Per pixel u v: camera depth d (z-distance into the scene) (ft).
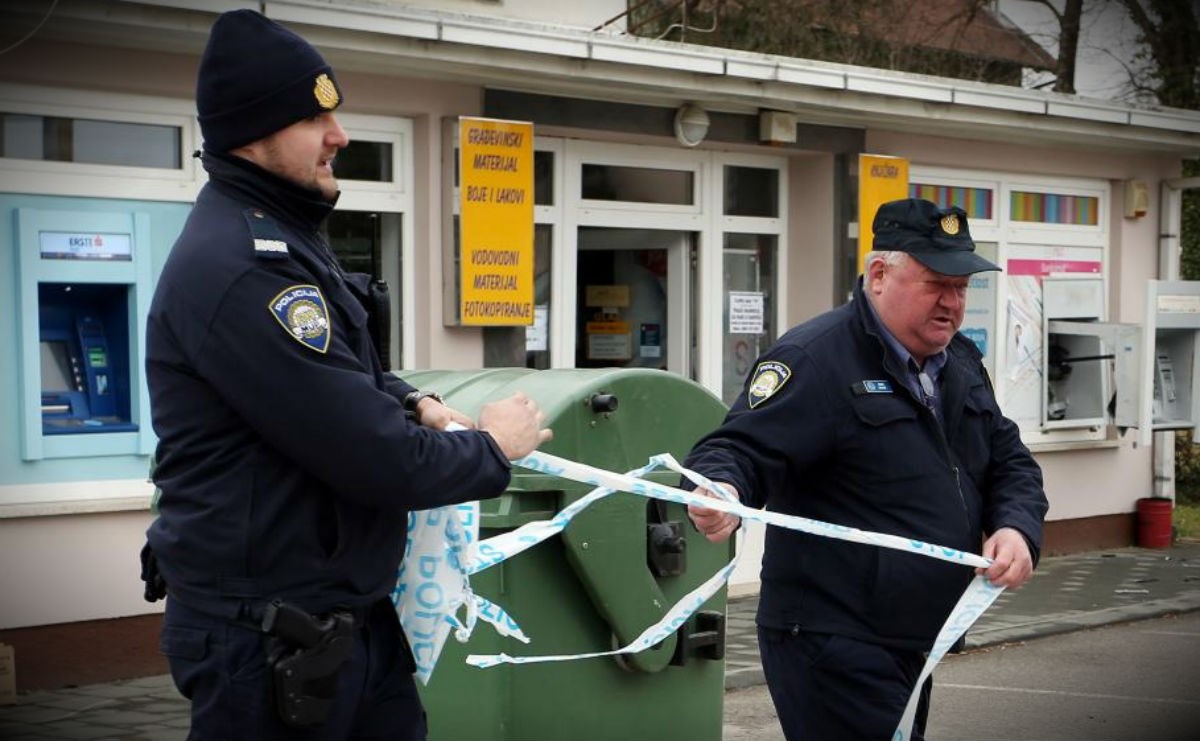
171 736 21.39
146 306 25.38
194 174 25.89
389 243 29.01
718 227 34.73
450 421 10.07
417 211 29.04
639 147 33.09
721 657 16.07
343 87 27.50
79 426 24.76
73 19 23.06
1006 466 13.15
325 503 9.07
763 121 33.63
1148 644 30.01
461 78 28.66
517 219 29.66
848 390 12.44
